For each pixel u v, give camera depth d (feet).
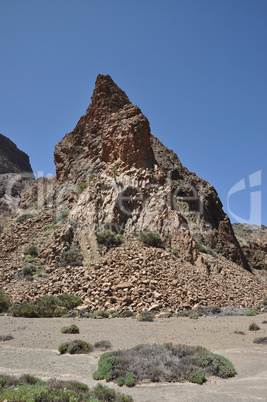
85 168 143.54
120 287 71.15
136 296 68.59
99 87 168.35
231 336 47.44
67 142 168.25
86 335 46.68
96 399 23.22
